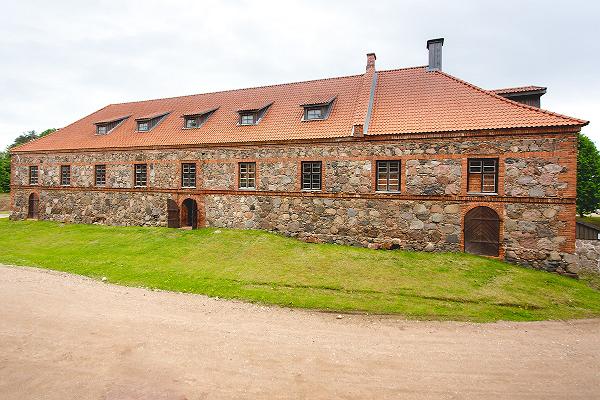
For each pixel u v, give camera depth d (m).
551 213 13.99
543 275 13.41
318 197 18.27
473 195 15.16
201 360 7.26
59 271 14.38
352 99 20.09
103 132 26.34
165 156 22.33
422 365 7.16
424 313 10.07
